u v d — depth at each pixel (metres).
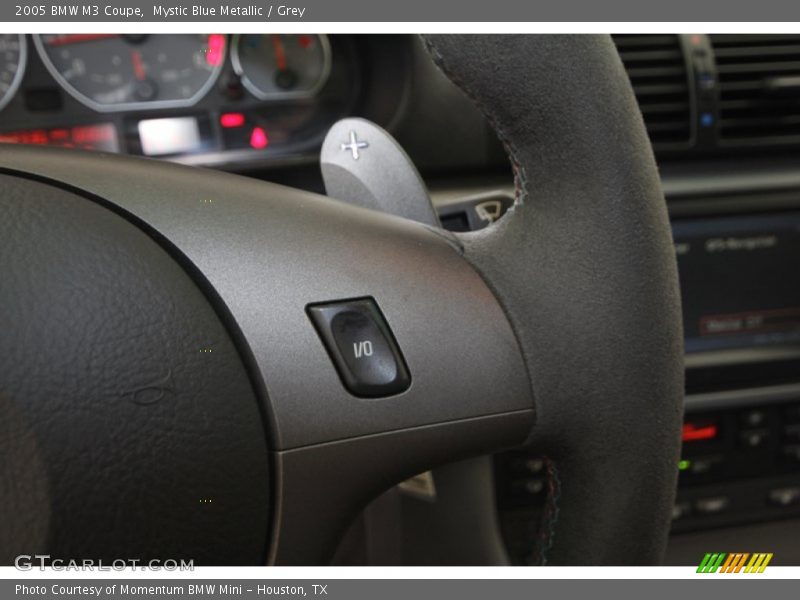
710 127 1.32
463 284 0.49
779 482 1.34
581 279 0.49
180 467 0.43
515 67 0.48
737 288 1.33
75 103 1.33
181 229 0.45
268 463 0.45
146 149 1.35
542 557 0.55
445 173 1.29
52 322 0.42
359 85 1.36
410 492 1.00
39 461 0.41
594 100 0.48
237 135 1.37
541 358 0.50
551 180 0.49
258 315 0.45
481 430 0.49
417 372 0.47
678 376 0.51
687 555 1.33
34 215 0.44
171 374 0.43
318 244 0.47
